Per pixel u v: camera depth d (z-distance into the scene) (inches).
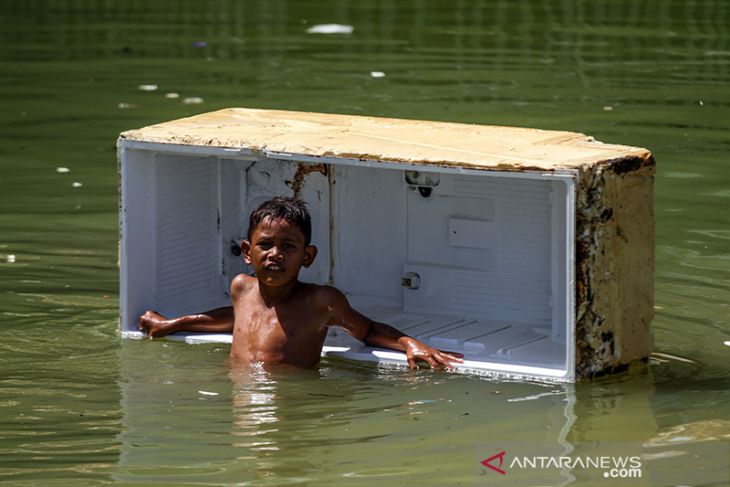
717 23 824.3
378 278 388.5
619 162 320.8
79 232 454.9
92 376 332.5
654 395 316.5
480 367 332.5
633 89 651.5
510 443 286.5
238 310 351.9
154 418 302.2
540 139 348.5
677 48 752.3
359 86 658.2
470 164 321.7
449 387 323.3
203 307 389.4
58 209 479.2
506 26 821.2
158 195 372.5
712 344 353.1
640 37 782.5
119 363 342.6
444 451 282.2
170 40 790.5
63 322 374.3
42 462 277.0
